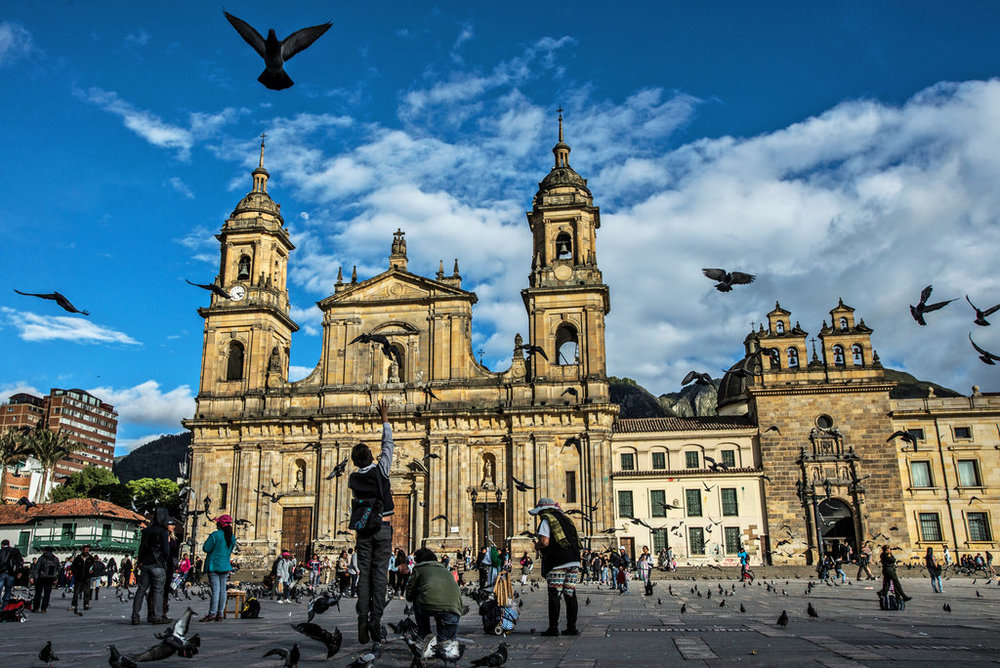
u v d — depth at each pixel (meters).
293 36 12.95
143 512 97.06
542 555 16.72
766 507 70.00
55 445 116.56
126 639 16.70
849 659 11.86
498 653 11.60
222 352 76.56
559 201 75.25
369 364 73.62
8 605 22.78
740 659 12.06
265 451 72.50
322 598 17.41
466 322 73.31
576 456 68.38
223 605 21.92
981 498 72.38
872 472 70.12
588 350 70.56
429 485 69.19
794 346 74.88
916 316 24.03
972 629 17.12
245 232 79.31
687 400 182.75
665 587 47.56
